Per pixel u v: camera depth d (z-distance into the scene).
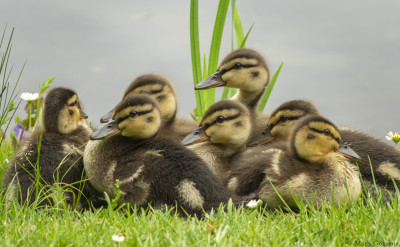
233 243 7.07
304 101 11.99
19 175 10.00
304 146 9.91
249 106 14.08
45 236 7.25
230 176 10.48
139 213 9.35
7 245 7.06
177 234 7.40
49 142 10.41
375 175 10.48
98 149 9.92
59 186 9.85
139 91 12.63
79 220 8.27
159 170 9.39
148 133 10.18
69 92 10.98
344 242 7.36
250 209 8.93
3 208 8.87
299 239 7.46
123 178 9.47
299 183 9.45
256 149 11.03
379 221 7.84
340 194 9.44
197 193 9.18
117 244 7.18
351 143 10.93
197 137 11.65
